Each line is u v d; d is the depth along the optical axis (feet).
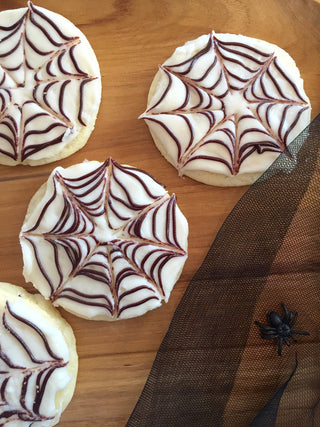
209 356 0.55
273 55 0.59
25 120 0.57
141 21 0.60
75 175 0.57
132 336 0.59
